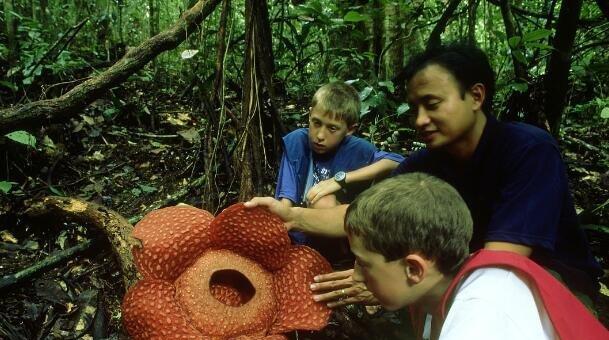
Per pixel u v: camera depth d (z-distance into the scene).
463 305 1.26
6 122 2.46
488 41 5.49
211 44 3.61
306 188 2.61
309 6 3.68
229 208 1.96
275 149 3.02
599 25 3.75
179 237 1.97
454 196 1.41
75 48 4.88
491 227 1.77
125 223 2.39
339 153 2.62
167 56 5.23
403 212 1.34
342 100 2.46
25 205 2.67
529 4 5.02
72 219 2.57
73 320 2.26
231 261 2.03
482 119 1.83
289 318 1.96
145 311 1.83
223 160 3.10
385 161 2.57
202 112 4.19
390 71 4.74
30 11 5.04
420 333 1.73
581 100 5.05
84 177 3.34
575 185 3.70
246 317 1.91
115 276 2.48
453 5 4.00
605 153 4.22
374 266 1.40
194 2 3.09
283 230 2.00
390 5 4.73
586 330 1.29
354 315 2.33
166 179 3.40
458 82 1.72
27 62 3.81
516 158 1.78
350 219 1.42
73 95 2.60
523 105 3.25
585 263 1.93
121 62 2.69
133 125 4.04
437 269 1.39
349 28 4.64
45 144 3.34
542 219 1.71
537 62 3.55
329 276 1.98
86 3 5.18
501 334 1.19
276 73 4.09
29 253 2.67
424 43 4.97
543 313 1.29
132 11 5.58
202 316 1.88
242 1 5.11
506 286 1.28
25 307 2.28
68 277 2.48
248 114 2.70
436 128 1.77
